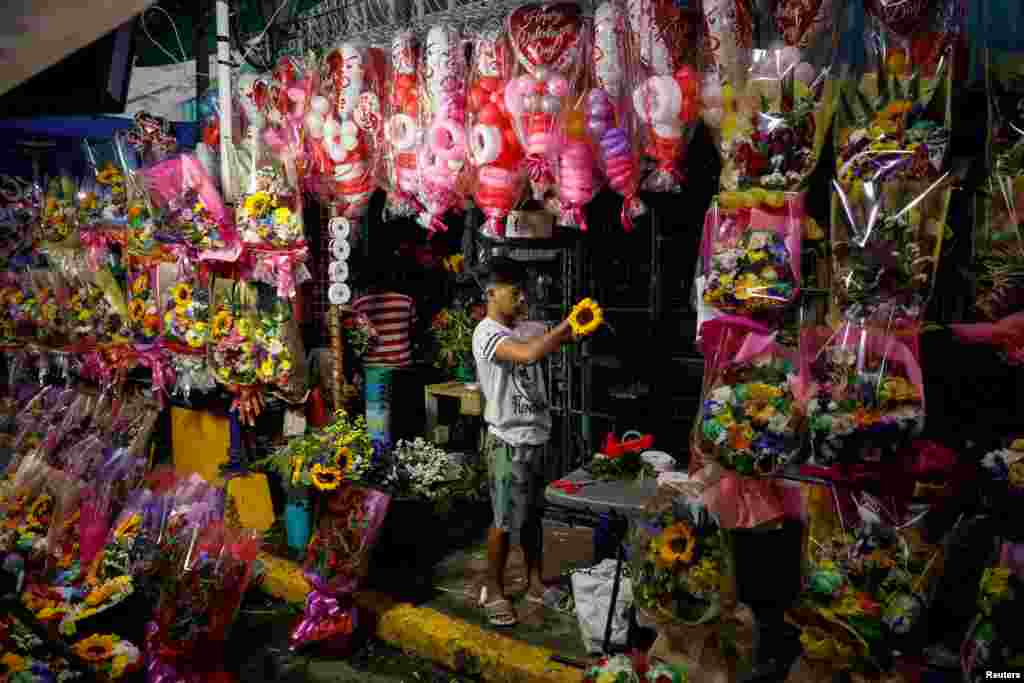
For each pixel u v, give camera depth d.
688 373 4.29
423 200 3.12
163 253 3.90
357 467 3.28
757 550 2.67
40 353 4.78
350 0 3.55
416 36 3.12
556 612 3.40
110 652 2.49
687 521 2.26
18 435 4.10
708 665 2.25
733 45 2.23
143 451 3.81
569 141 2.60
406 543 3.95
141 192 3.87
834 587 2.08
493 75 2.73
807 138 2.13
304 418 4.12
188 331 3.75
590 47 2.60
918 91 2.01
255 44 3.90
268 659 3.26
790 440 2.12
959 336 2.16
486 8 2.98
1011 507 1.93
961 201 2.36
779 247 2.13
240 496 4.38
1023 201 2.00
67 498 3.10
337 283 3.69
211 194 3.60
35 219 4.86
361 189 3.29
